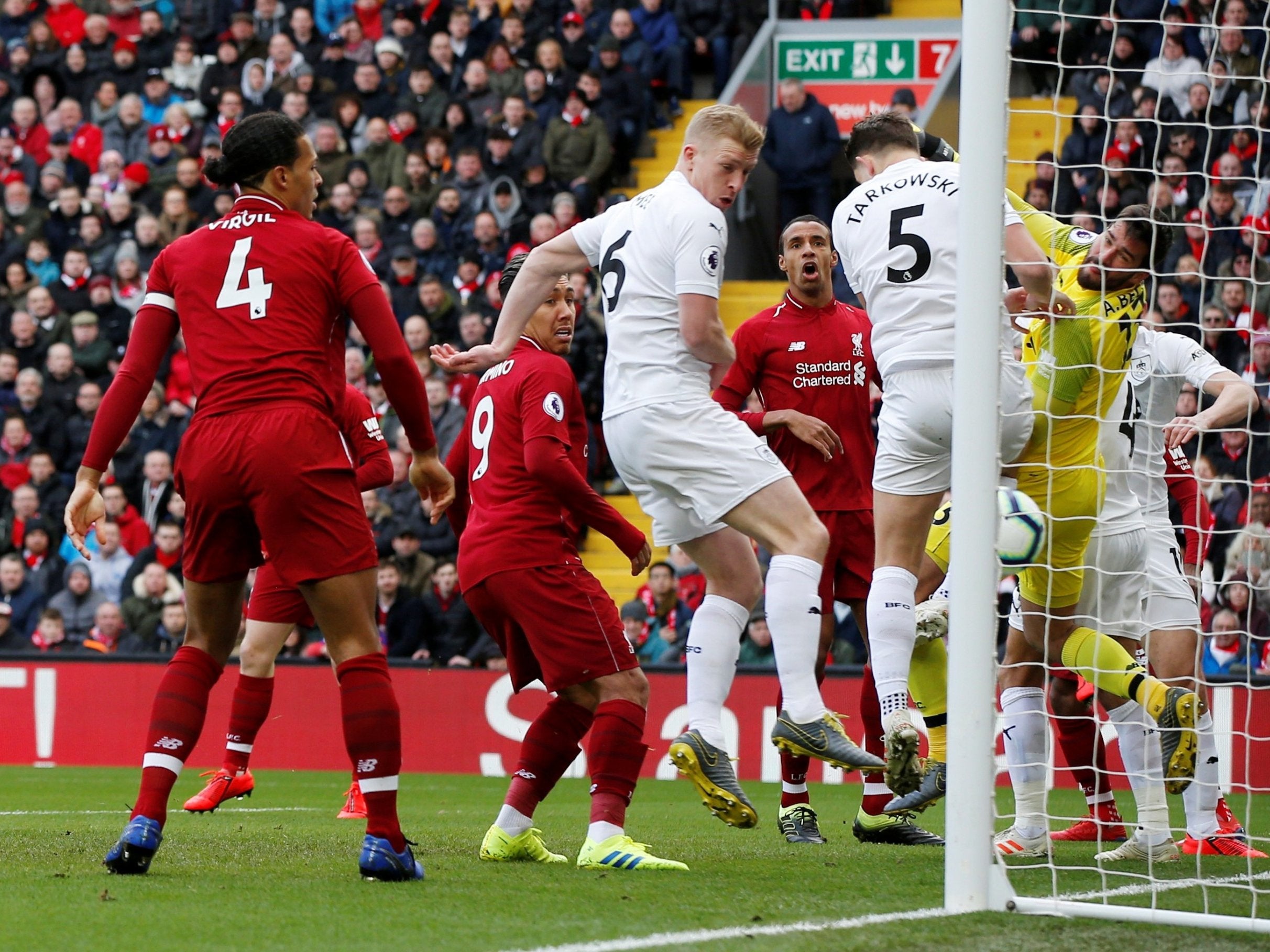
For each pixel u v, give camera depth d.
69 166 52.94
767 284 47.28
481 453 15.98
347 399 21.94
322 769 37.69
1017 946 10.93
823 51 53.12
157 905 12.17
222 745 38.25
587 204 48.31
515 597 15.39
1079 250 16.89
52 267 49.97
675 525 15.87
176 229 49.97
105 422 14.10
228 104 52.56
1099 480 17.05
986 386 12.71
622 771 15.46
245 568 14.12
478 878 14.09
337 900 12.48
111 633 40.66
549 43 51.59
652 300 15.38
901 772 15.01
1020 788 18.36
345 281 13.80
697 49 54.22
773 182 49.81
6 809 25.16
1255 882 15.33
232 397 13.48
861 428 21.19
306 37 54.59
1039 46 46.28
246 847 17.39
